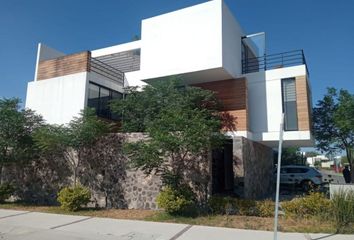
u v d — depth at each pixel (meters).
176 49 18.44
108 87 19.62
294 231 9.03
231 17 18.91
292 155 41.09
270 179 22.00
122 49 24.20
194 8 18.20
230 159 17.83
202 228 9.50
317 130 20.09
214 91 18.44
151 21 19.58
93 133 13.91
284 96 18.06
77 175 14.73
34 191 15.80
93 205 14.09
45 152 15.45
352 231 8.98
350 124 17.64
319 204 10.59
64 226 9.94
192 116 12.74
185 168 12.79
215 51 17.19
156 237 8.48
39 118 15.99
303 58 17.98
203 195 12.34
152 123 12.79
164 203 11.16
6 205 14.54
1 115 14.59
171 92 16.92
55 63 19.39
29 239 8.30
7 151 15.26
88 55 18.41
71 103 18.00
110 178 13.96
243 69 20.17
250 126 18.45
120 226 9.88
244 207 11.43
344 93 18.80
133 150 11.97
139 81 20.75
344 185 10.93
